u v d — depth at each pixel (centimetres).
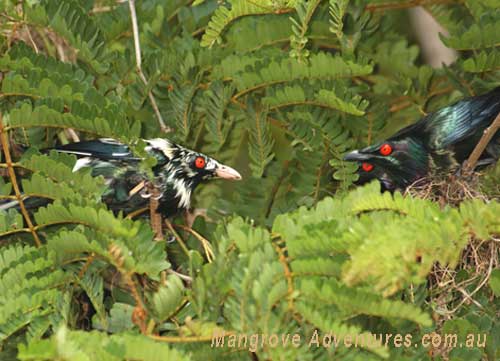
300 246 780
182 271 1096
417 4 1248
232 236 806
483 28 1127
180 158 1112
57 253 870
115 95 1116
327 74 1056
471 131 1159
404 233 747
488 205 785
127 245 854
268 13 1109
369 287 757
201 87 1138
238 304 767
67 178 934
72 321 892
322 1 1171
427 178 1159
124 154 1063
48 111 948
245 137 1383
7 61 1009
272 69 1066
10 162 937
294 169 1162
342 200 824
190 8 1227
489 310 975
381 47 1348
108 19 1217
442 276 991
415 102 1302
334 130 1108
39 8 1090
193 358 789
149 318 837
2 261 863
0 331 824
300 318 784
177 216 1200
